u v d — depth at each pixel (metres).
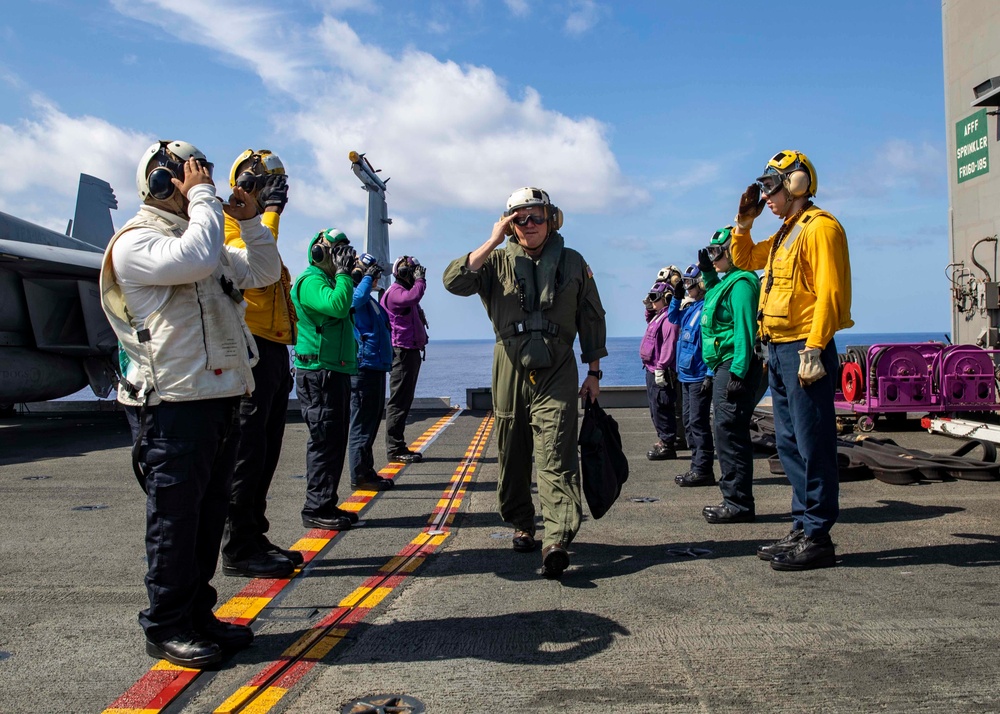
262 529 3.97
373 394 6.16
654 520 4.98
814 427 3.71
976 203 8.92
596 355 4.01
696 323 6.08
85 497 6.05
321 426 4.86
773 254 3.92
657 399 7.75
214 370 2.67
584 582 3.61
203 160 2.83
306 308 4.75
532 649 2.77
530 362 3.78
